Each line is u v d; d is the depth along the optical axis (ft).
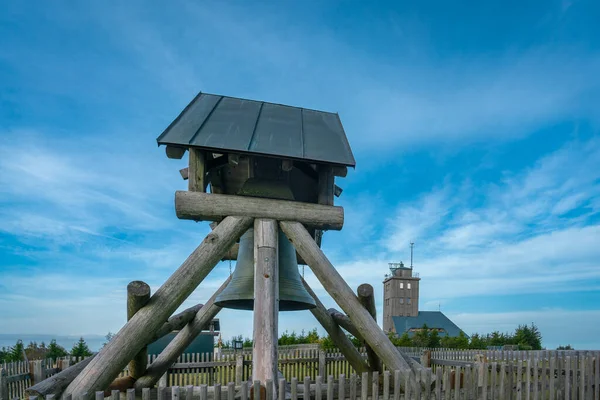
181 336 23.76
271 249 17.61
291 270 19.54
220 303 20.15
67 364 35.99
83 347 59.26
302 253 18.22
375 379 15.96
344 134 21.90
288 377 40.16
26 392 14.19
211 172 21.80
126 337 15.11
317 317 25.11
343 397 15.43
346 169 19.83
